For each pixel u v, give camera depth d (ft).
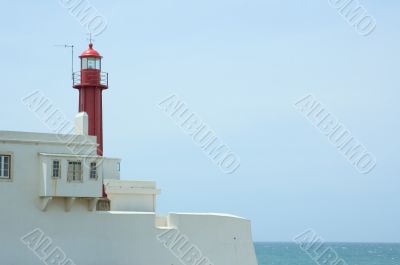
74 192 351.87
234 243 401.90
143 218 375.45
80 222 358.84
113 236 366.63
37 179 349.20
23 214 345.72
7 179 342.85
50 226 351.46
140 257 372.99
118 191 404.77
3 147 341.82
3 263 339.98
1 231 340.59
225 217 400.06
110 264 364.58
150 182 416.67
